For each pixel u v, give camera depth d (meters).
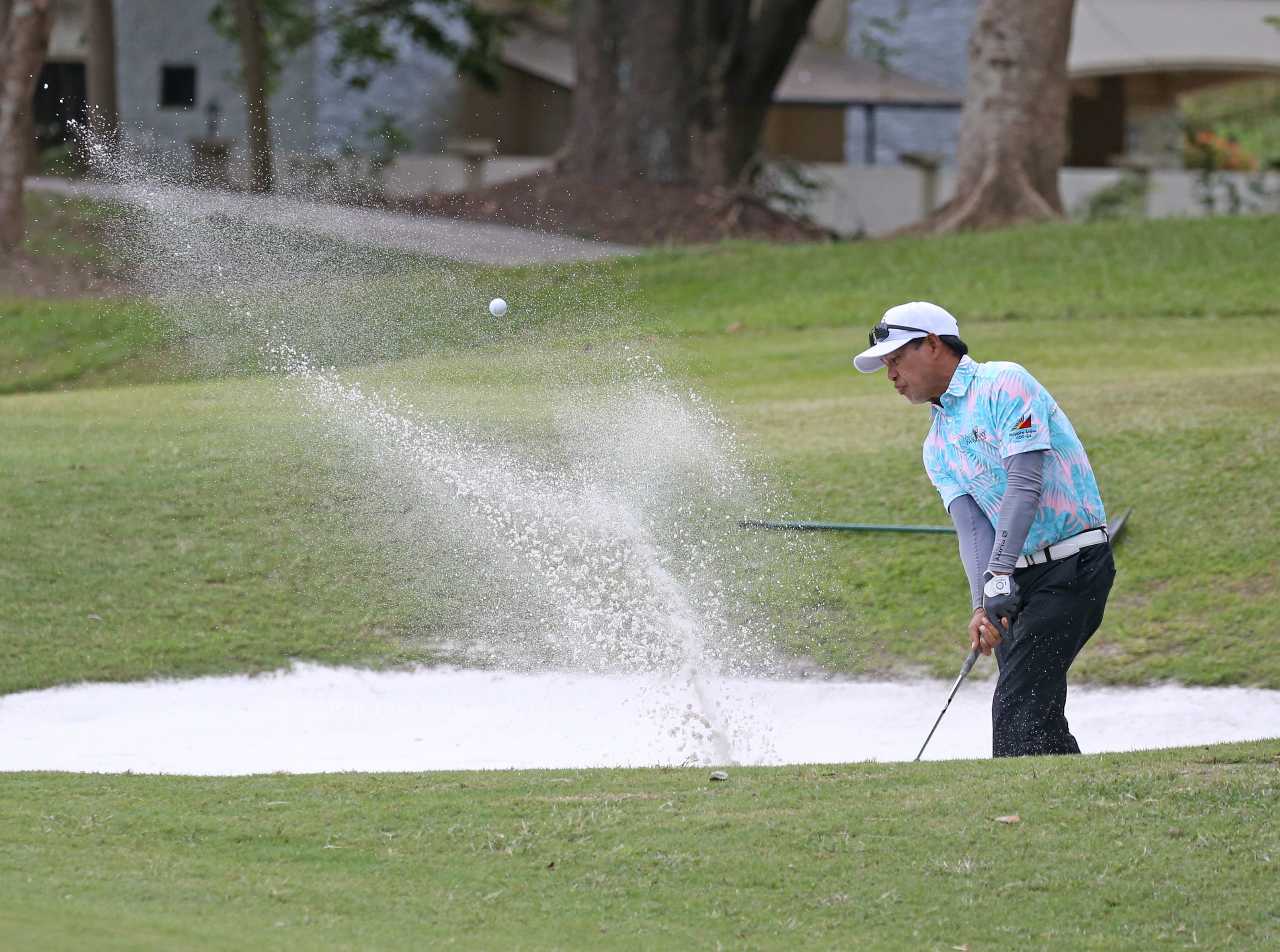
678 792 14.48
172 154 72.81
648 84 74.50
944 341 15.77
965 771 14.85
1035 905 11.48
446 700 22.67
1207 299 46.12
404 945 10.59
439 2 84.12
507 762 19.94
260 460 31.45
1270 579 24.80
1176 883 11.74
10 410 38.06
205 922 10.79
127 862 12.39
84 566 26.89
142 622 25.06
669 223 69.56
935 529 27.30
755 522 28.09
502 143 94.56
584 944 10.80
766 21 74.81
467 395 35.19
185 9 89.31
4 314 47.38
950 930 11.10
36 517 28.83
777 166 80.69
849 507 28.83
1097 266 52.53
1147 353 39.25
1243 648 23.14
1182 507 27.33
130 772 16.27
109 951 9.73
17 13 55.72
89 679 23.20
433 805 14.17
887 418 33.94
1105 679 23.00
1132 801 13.45
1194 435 30.12
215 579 26.56
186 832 13.34
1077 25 90.56
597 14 74.88
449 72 90.94
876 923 11.24
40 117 89.81
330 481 30.20
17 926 10.23
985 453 15.76
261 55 77.88
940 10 94.25
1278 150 96.56
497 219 67.12
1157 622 24.27
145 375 41.28
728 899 11.72
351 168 76.06
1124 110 102.06
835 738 21.66
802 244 66.31
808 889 11.88
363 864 12.50
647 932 11.07
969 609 25.22
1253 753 14.75
